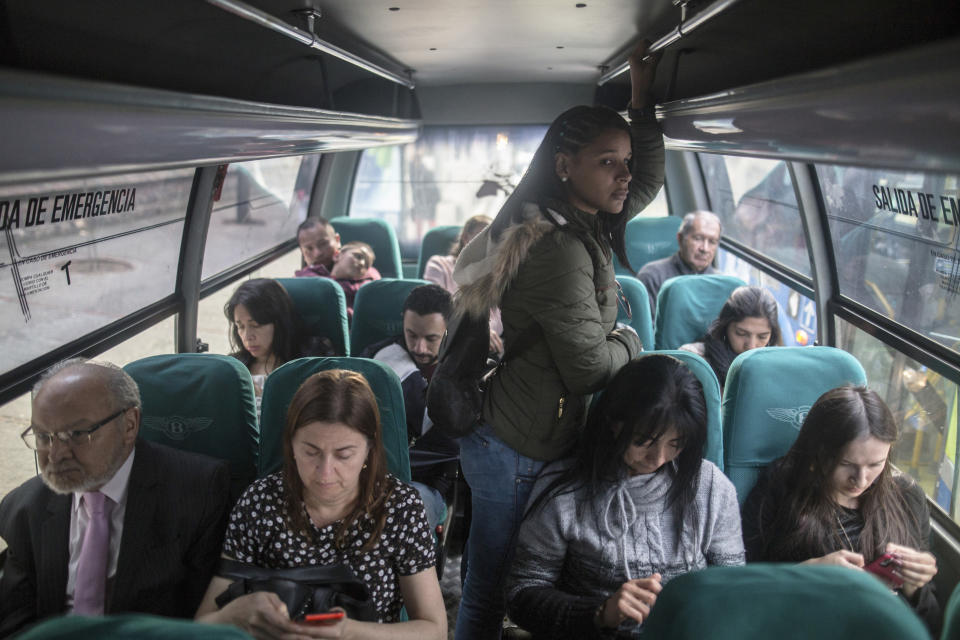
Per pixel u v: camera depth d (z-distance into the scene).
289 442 1.78
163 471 2.05
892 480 2.16
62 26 1.69
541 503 1.95
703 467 1.98
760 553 2.23
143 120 1.48
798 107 1.53
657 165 2.45
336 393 1.75
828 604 0.77
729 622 0.77
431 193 6.87
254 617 1.57
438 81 5.77
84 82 1.27
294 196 6.10
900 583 2.01
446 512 3.03
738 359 2.45
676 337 3.91
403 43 3.53
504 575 2.17
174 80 2.41
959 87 0.94
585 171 1.84
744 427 2.39
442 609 1.93
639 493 1.92
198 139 1.79
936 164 1.05
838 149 1.39
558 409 1.96
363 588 1.76
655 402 1.75
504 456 2.03
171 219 3.68
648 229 5.90
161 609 2.01
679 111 2.44
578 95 6.31
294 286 3.85
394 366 3.25
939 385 2.74
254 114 2.15
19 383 2.50
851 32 1.70
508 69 4.97
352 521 1.86
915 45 1.07
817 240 3.75
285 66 3.17
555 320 1.82
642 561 1.91
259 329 3.47
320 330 3.87
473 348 1.98
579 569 1.95
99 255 3.07
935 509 2.72
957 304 2.64
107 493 1.99
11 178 1.08
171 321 3.85
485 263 1.90
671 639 0.78
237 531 1.87
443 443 3.13
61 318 2.82
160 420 2.38
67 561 1.99
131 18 1.92
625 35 3.27
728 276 3.95
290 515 1.84
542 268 1.81
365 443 1.78
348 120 3.29
